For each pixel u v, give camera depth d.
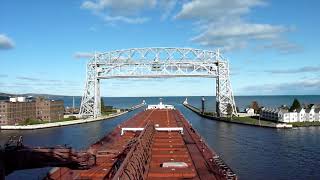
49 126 185.62
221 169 63.03
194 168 63.16
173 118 163.38
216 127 177.50
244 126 183.00
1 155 51.84
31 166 55.31
